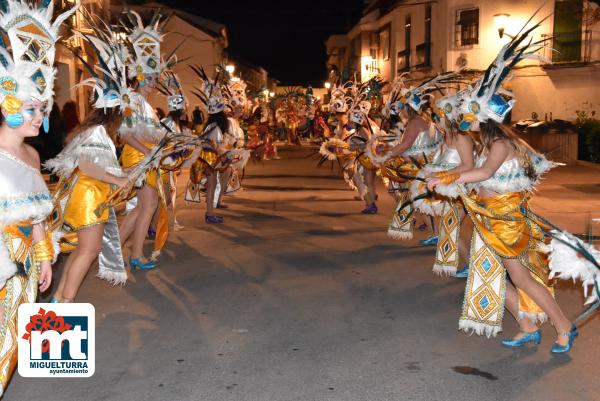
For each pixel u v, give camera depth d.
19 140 3.33
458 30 21.45
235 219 9.66
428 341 4.65
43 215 3.40
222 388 3.88
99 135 4.88
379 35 32.50
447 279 6.26
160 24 6.48
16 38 3.21
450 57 21.64
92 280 6.26
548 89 20.33
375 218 9.70
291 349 4.49
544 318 4.48
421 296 5.73
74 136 4.94
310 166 19.28
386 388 3.87
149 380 4.00
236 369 4.15
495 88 4.28
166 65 6.49
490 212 4.34
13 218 3.20
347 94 11.16
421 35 24.77
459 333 4.81
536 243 4.37
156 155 5.29
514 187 4.32
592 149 17.56
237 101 10.04
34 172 3.36
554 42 20.00
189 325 4.98
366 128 10.01
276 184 14.46
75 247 5.03
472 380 3.97
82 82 4.97
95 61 19.69
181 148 6.54
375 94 10.48
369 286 6.04
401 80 8.31
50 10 3.42
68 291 4.89
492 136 4.30
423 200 6.13
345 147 10.52
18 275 3.34
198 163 9.22
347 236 8.32
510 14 20.47
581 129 18.14
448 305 5.47
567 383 3.92
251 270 6.63
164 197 6.65
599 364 4.20
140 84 6.19
